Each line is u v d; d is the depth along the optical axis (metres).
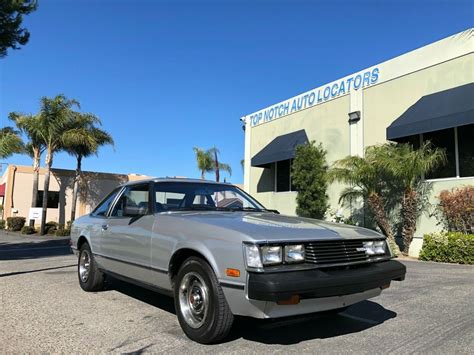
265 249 3.76
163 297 6.35
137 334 4.52
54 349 4.07
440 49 11.98
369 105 14.05
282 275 3.69
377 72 13.82
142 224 5.25
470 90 10.83
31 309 5.60
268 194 18.61
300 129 17.00
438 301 6.09
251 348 4.09
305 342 4.28
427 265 9.80
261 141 19.41
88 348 4.09
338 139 15.09
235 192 6.18
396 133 11.99
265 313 3.67
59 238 22.09
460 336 4.46
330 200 15.10
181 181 5.86
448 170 11.69
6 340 4.33
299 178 14.93
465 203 10.66
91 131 25.75
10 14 11.58
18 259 11.55
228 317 3.98
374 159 11.85
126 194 6.13
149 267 4.98
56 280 7.82
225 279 3.88
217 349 4.06
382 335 4.51
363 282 4.03
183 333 4.55
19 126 24.98
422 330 4.68
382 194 12.88
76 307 5.71
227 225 4.20
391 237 12.02
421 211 12.02
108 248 6.01
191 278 4.37
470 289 6.94
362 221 13.86
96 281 6.56
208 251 4.09
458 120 10.48
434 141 12.09
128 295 6.46
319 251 4.02
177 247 4.49
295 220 4.75
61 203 30.41
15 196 29.55
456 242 10.15
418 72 12.54
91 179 31.39
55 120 24.12
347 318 5.18
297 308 3.79
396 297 6.34
